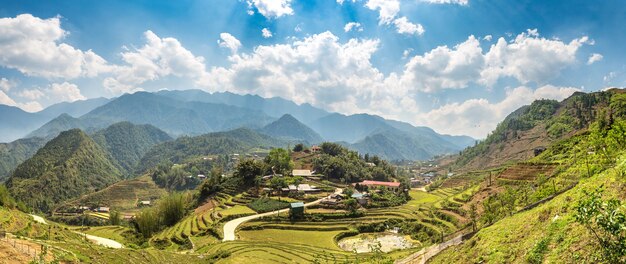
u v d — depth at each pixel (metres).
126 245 115.00
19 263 41.62
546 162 116.06
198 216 152.12
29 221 99.19
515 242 31.77
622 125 45.00
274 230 126.62
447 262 40.22
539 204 43.56
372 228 132.12
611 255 16.08
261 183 192.12
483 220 76.56
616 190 27.36
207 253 97.31
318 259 87.94
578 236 23.86
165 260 77.19
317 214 140.12
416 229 125.38
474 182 182.50
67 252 51.91
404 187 199.88
